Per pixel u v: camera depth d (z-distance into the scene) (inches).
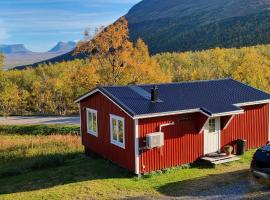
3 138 1501.0
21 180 818.8
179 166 819.4
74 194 671.8
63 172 837.8
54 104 3080.7
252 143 940.0
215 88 971.3
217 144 876.6
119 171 807.7
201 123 829.2
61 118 2060.8
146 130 770.8
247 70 2514.8
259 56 3326.8
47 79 3368.6
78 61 4089.6
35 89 3235.7
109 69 1872.5
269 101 936.9
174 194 660.7
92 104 946.1
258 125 947.3
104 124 890.7
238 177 737.0
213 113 799.7
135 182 735.1
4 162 1098.7
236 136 908.0
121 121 817.5
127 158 795.4
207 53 3966.5
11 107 2933.1
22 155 1151.0
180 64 3767.2
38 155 1134.4
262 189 657.6
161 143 768.9
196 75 2837.1
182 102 842.8
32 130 1676.9
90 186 710.5
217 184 701.3
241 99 911.0
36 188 738.8
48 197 663.1
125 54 1852.9
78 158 1005.2
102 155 916.0
